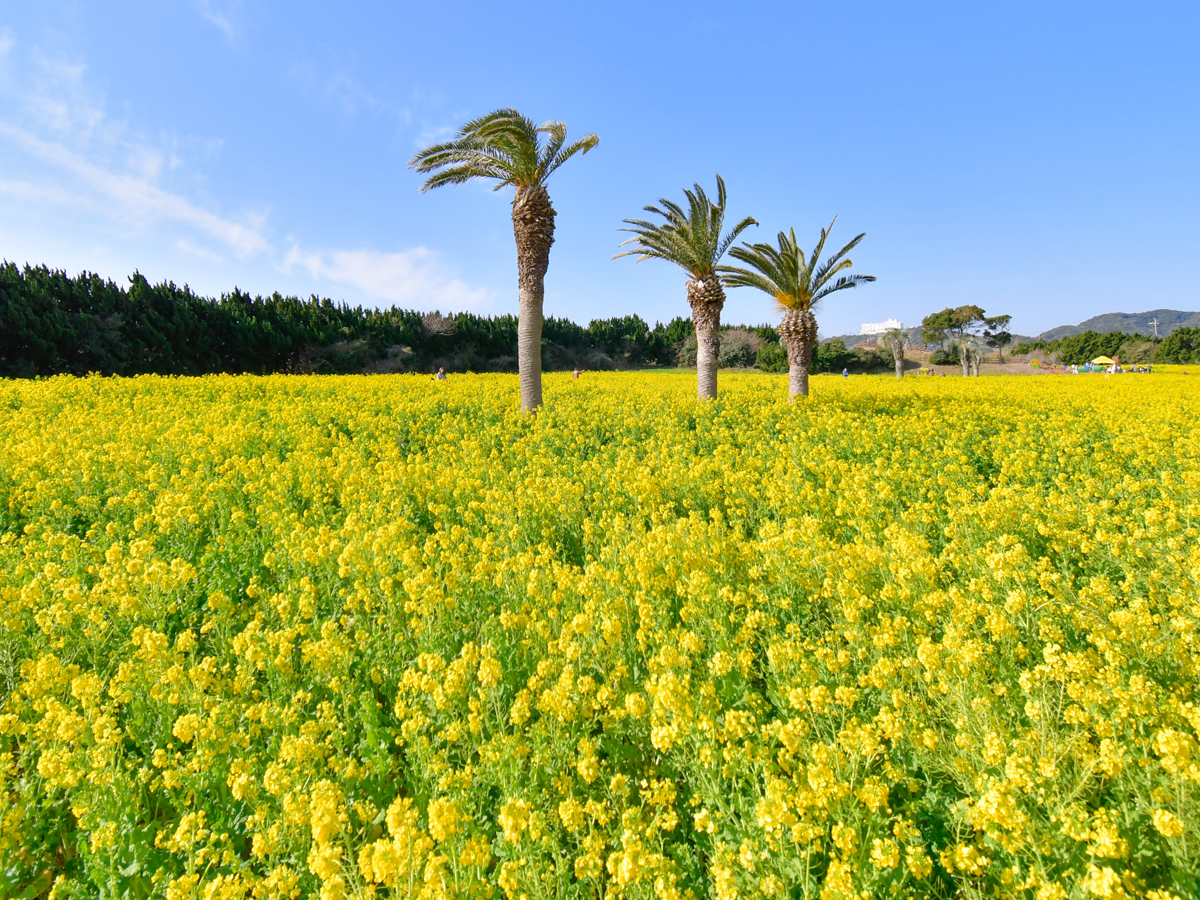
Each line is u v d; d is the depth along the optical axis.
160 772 3.51
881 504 7.70
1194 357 85.12
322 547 5.72
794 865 2.49
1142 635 3.56
